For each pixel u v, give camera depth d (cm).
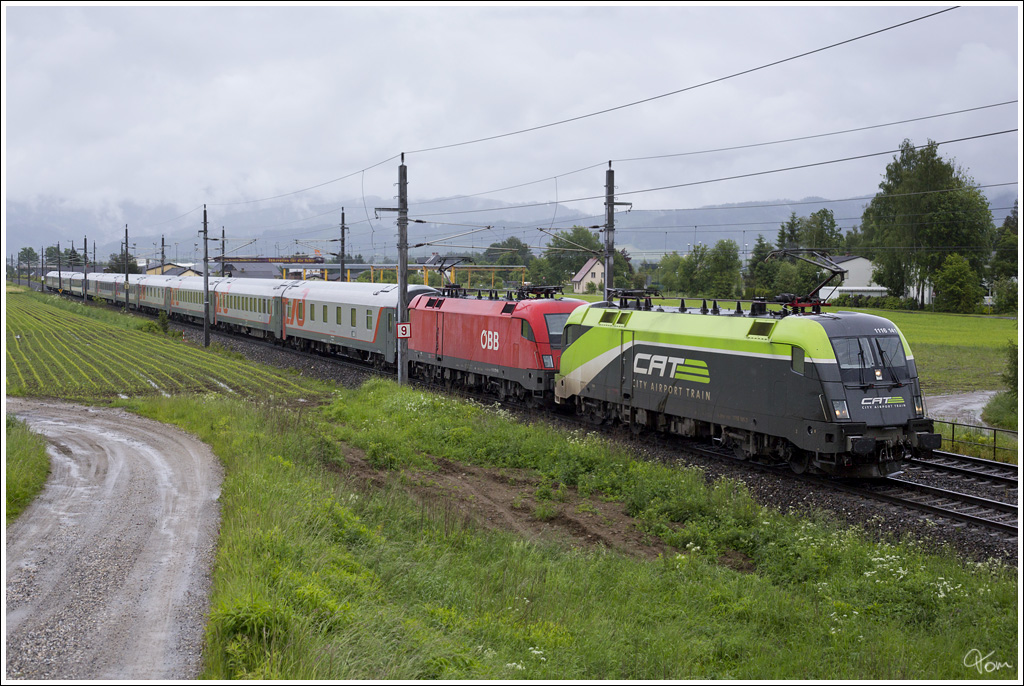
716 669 1039
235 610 988
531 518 1744
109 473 1852
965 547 1457
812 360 1800
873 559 1348
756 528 1562
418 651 1001
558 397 2719
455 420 2536
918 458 1838
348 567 1271
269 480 1689
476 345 3130
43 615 1049
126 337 5694
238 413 2553
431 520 1642
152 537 1373
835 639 1109
